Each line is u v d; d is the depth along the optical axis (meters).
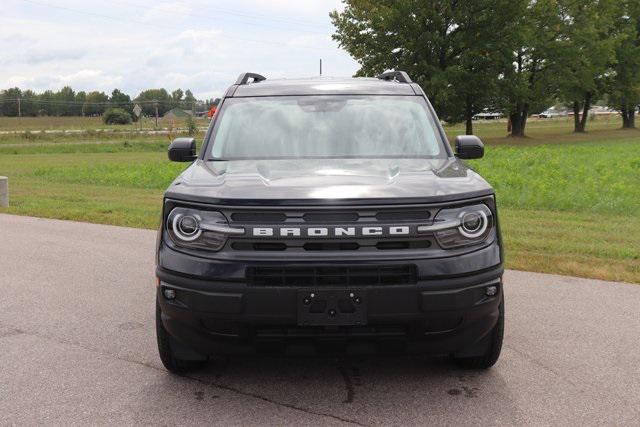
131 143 57.16
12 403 3.99
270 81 5.75
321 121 4.99
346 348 3.75
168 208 3.88
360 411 3.80
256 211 3.66
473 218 3.75
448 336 3.80
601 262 8.10
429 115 5.11
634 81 77.81
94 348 5.01
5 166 30.08
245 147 4.79
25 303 6.33
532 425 3.62
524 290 6.75
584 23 64.19
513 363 4.61
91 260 8.35
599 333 5.30
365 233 3.60
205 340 3.84
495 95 54.88
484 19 50.28
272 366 4.54
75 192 17.67
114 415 3.81
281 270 3.60
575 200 13.53
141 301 6.40
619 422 3.66
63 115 186.62
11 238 10.04
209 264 3.65
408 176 4.07
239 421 3.69
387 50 50.72
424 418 3.71
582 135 67.75
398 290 3.58
